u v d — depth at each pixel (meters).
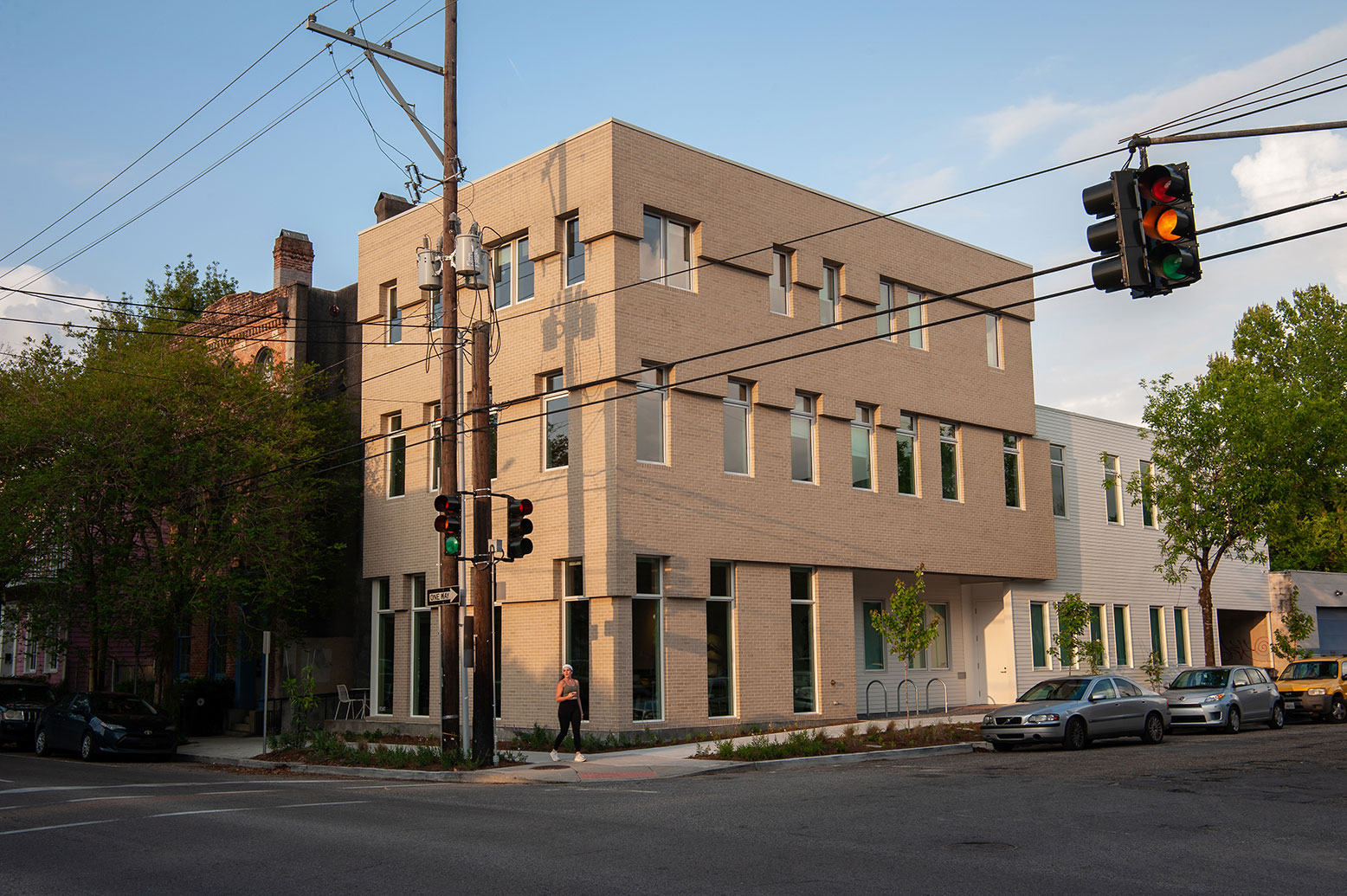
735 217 25.44
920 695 30.41
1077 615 30.03
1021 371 32.50
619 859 9.95
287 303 31.92
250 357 33.09
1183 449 31.36
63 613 27.22
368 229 29.70
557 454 24.34
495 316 25.94
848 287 27.69
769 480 25.55
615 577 22.53
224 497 27.97
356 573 30.81
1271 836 11.10
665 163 24.27
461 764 19.03
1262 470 30.50
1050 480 33.00
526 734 22.94
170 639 28.59
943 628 31.50
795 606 26.16
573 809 13.52
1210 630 31.58
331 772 20.36
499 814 13.16
